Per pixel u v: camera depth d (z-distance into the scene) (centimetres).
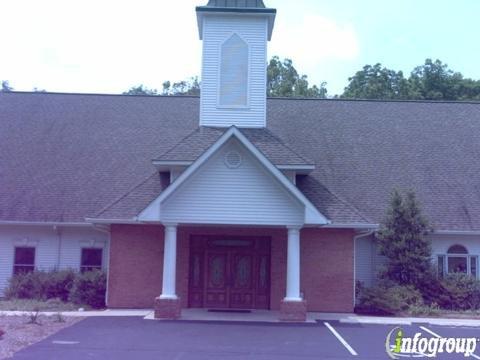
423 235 2473
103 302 2356
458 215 2642
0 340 1506
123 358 1323
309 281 2325
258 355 1397
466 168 2902
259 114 2469
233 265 2359
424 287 2430
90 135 3034
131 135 3027
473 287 2444
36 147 2952
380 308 2270
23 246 2639
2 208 2606
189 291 2341
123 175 2773
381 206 2638
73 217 2581
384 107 3322
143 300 2305
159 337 1622
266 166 2045
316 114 3216
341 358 1388
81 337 1597
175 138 2995
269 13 2473
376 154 2941
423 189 2756
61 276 2491
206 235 2366
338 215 2275
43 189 2708
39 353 1363
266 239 2367
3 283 2619
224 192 2077
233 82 2481
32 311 2141
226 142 2078
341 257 2333
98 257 2644
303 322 2005
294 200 2069
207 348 1471
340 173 2795
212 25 2503
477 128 3189
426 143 3052
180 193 2072
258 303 2338
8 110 3219
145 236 2333
